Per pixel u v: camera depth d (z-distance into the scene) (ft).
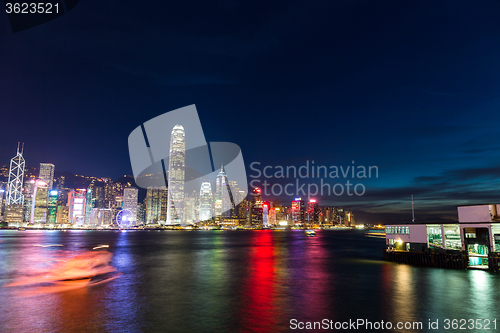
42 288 148.46
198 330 91.97
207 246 467.11
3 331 89.97
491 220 175.11
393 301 122.11
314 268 220.43
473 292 133.28
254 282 165.37
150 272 200.85
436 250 204.85
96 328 92.68
